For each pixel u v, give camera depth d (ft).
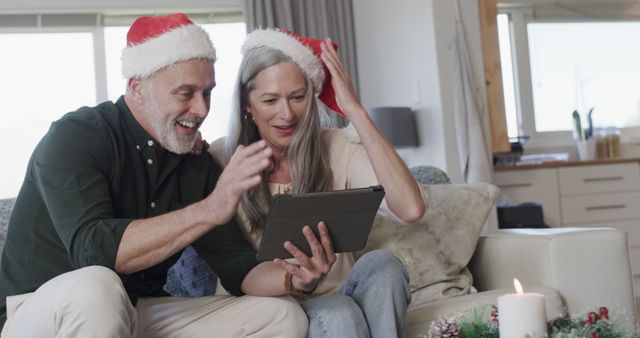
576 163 15.69
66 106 16.85
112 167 5.57
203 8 17.07
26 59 16.65
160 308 5.76
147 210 5.81
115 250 4.94
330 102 7.12
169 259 6.04
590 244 7.13
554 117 17.87
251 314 5.57
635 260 16.02
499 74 15.48
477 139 13.78
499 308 4.20
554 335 4.08
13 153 16.52
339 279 6.77
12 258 5.44
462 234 7.80
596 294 7.10
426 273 7.48
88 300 4.51
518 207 14.23
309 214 4.95
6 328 4.99
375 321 5.67
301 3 17.12
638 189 16.11
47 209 5.42
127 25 17.16
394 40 15.61
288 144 6.53
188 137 5.78
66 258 5.40
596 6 17.97
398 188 6.52
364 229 5.24
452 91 14.08
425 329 6.51
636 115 18.08
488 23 15.46
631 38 18.12
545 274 7.14
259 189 6.45
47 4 16.49
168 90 5.57
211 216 4.90
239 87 6.63
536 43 17.78
